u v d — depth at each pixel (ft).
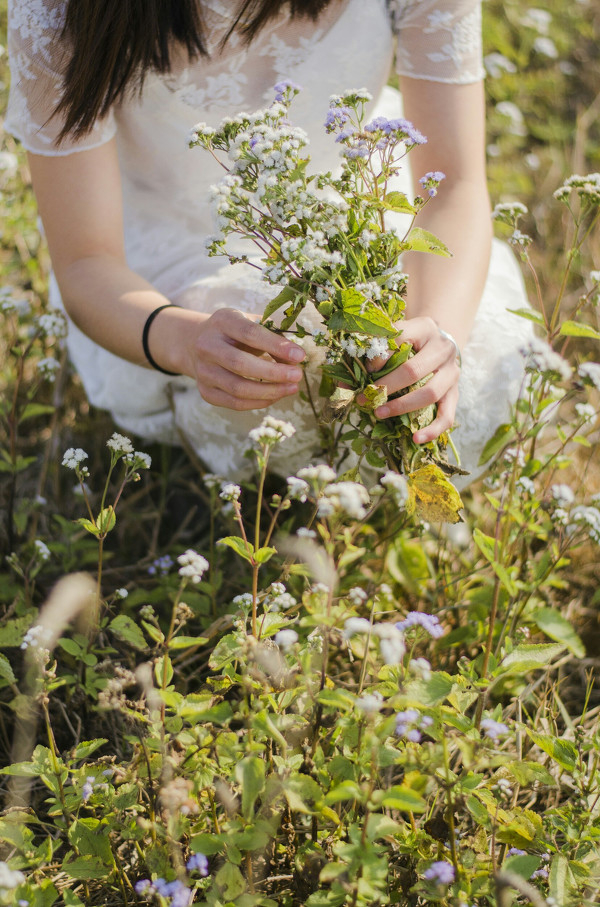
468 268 5.76
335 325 4.25
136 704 4.14
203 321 5.09
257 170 4.26
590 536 5.07
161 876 3.86
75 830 3.99
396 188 6.89
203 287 6.14
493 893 3.79
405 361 4.62
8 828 3.97
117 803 3.99
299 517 6.64
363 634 4.38
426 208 6.06
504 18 12.75
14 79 5.63
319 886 3.87
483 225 6.00
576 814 4.28
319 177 4.27
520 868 3.74
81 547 6.34
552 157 11.16
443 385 4.76
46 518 6.89
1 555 6.63
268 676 4.18
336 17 5.71
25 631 5.16
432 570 5.81
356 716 3.74
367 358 4.60
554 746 4.30
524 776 4.02
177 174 6.30
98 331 5.76
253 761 3.59
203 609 5.74
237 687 5.45
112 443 4.79
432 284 5.65
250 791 3.54
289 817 4.17
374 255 4.49
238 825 3.72
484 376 5.99
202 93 5.74
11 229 8.73
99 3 4.99
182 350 5.23
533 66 12.75
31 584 6.16
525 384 6.17
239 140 4.18
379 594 4.97
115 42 5.12
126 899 4.04
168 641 3.97
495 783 4.26
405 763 3.71
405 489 3.99
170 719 4.03
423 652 5.68
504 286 6.93
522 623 5.53
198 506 7.34
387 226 6.40
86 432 7.72
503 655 4.72
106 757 4.54
